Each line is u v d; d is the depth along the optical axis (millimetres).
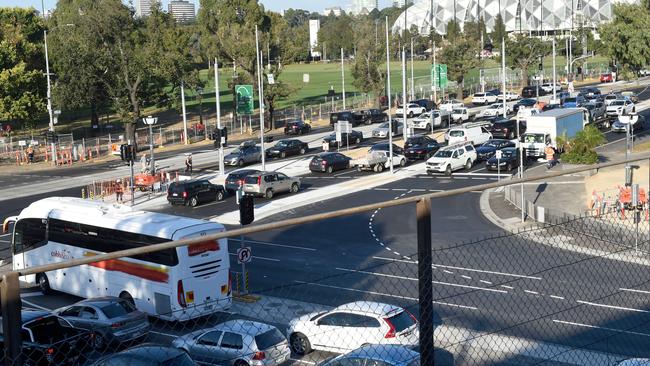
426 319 7410
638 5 69688
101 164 71375
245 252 26172
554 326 16828
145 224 27219
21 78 77500
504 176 54000
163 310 26312
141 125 99875
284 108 111812
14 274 5398
